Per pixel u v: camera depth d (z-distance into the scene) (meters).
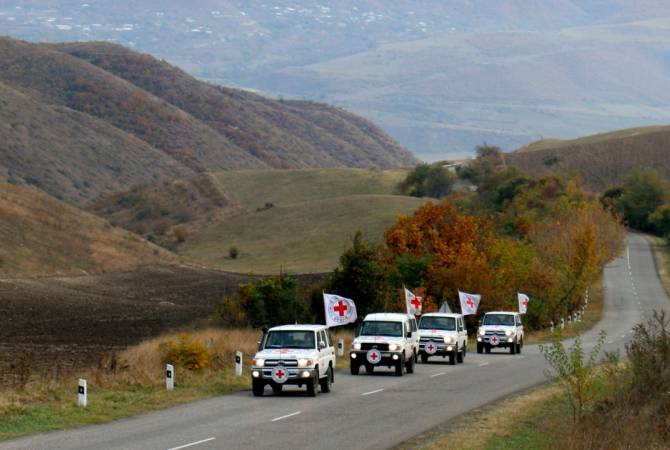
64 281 158.62
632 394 40.00
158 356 59.03
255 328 90.75
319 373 49.81
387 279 100.00
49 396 45.59
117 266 184.62
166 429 37.44
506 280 117.94
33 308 125.56
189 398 47.31
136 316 122.25
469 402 47.12
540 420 41.22
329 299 63.75
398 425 39.09
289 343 50.22
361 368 66.00
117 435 35.81
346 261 95.00
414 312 82.06
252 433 36.50
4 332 98.94
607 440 32.75
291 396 49.16
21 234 178.50
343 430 37.53
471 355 80.88
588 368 39.06
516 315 84.31
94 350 81.69
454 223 114.31
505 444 34.94
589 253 132.62
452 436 36.47
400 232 112.88
